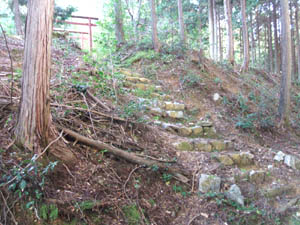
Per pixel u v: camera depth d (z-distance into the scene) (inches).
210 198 143.8
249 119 253.1
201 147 191.0
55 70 225.0
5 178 102.0
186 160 171.9
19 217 97.8
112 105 199.5
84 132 154.4
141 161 148.0
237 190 149.2
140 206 125.6
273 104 329.7
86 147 143.4
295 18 697.6
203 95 287.7
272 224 136.8
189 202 141.0
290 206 149.0
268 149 211.3
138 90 256.4
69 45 344.8
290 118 313.9
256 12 764.0
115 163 143.5
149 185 140.9
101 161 140.0
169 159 165.3
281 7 283.1
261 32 917.8
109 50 264.1
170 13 519.2
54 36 369.1
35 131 117.6
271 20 745.6
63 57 274.4
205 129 220.4
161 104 244.2
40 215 101.2
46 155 119.1
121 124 177.6
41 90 116.9
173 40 415.2
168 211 132.1
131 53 379.2
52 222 102.2
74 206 108.4
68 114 160.1
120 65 330.0
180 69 324.2
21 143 116.9
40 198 104.2
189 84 296.0
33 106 116.5
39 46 113.8
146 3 593.0
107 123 173.0
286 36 276.5
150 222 121.3
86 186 120.7
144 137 178.1
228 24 462.0
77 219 106.4
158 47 369.1
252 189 157.0
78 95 188.7
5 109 140.8
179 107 248.2
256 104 308.2
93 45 438.9
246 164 186.5
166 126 205.2
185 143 187.3
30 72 115.1
